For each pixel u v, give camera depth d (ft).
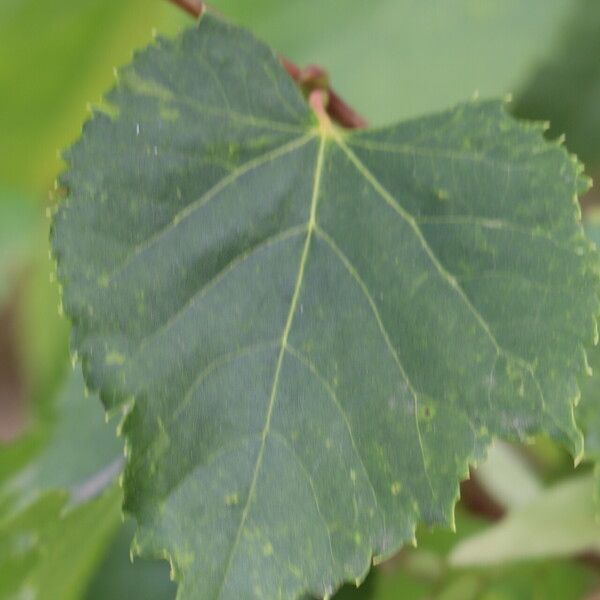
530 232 1.42
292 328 1.42
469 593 1.71
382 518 1.40
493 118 1.44
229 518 1.39
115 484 1.52
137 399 1.39
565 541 1.61
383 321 1.42
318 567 1.39
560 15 1.88
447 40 1.89
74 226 1.41
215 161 1.43
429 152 1.44
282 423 1.40
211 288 1.42
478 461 1.40
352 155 1.44
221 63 1.44
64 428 1.67
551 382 1.40
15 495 1.66
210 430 1.40
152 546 1.38
